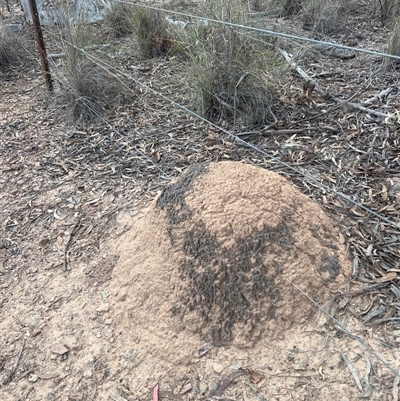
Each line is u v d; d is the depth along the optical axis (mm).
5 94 4699
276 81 4043
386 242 2467
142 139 3688
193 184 2340
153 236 2348
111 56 5012
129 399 1945
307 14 5383
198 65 3895
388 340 2020
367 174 3029
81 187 3227
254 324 2074
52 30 4668
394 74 4230
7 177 3449
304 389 1885
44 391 2033
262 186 2305
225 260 2146
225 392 1916
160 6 5930
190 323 2105
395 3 5211
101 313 2307
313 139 3451
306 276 2180
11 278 2609
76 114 4066
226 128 3711
